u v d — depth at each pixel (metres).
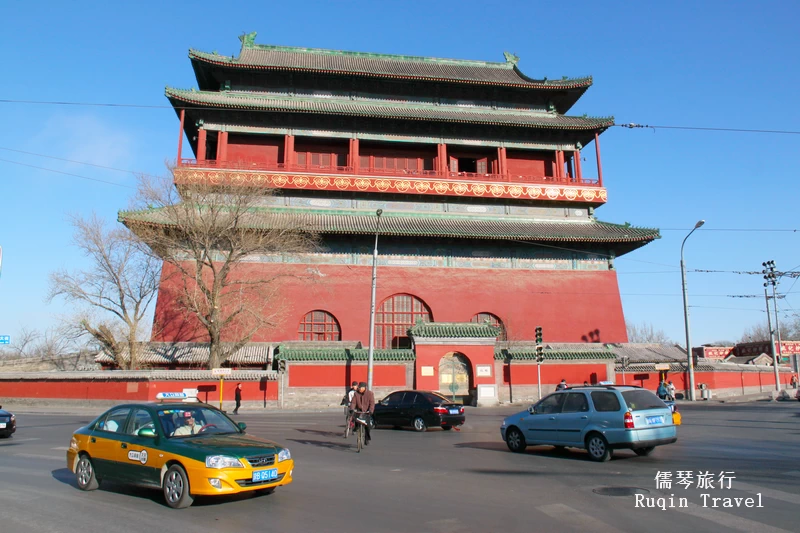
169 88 45.75
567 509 10.05
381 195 49.38
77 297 43.00
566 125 51.12
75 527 9.15
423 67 56.41
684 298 43.34
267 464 10.65
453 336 39.72
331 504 10.60
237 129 48.66
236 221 38.50
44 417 32.06
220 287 38.41
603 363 41.88
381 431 24.70
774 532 8.59
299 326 44.53
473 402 38.97
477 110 53.81
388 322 45.78
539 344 35.88
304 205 48.25
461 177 50.22
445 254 47.31
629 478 12.84
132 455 11.21
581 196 50.97
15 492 11.75
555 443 16.42
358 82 52.00
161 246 39.44
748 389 51.53
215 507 10.42
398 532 8.79
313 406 38.25
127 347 42.12
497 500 10.81
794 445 17.73
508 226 49.12
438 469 14.33
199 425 11.75
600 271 49.16
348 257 46.00
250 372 38.34
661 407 15.70
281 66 49.06
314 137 49.94
